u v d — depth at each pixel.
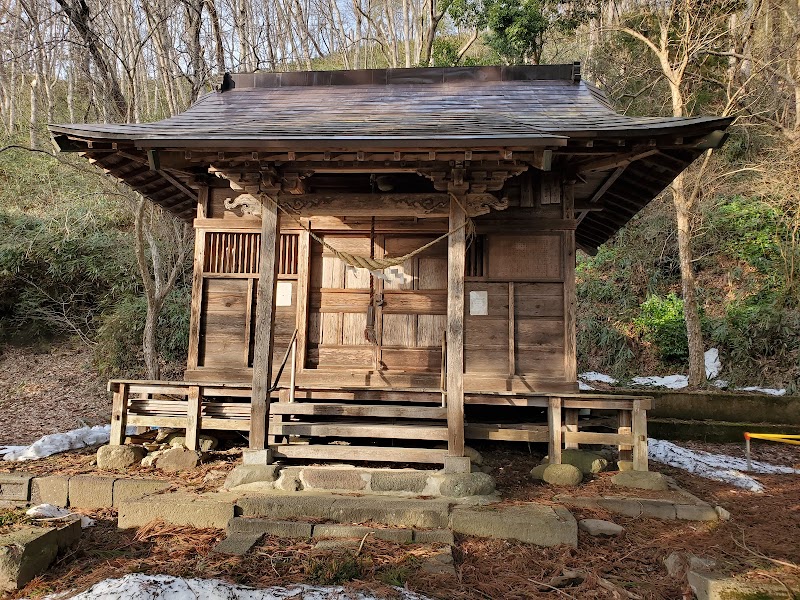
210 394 6.13
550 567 3.84
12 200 14.37
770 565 3.73
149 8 11.28
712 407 9.45
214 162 5.16
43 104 16.88
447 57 15.43
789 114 13.02
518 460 6.25
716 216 13.94
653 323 12.77
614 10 16.08
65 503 5.17
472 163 5.08
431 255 6.84
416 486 4.91
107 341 11.60
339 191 6.80
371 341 6.74
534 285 6.52
